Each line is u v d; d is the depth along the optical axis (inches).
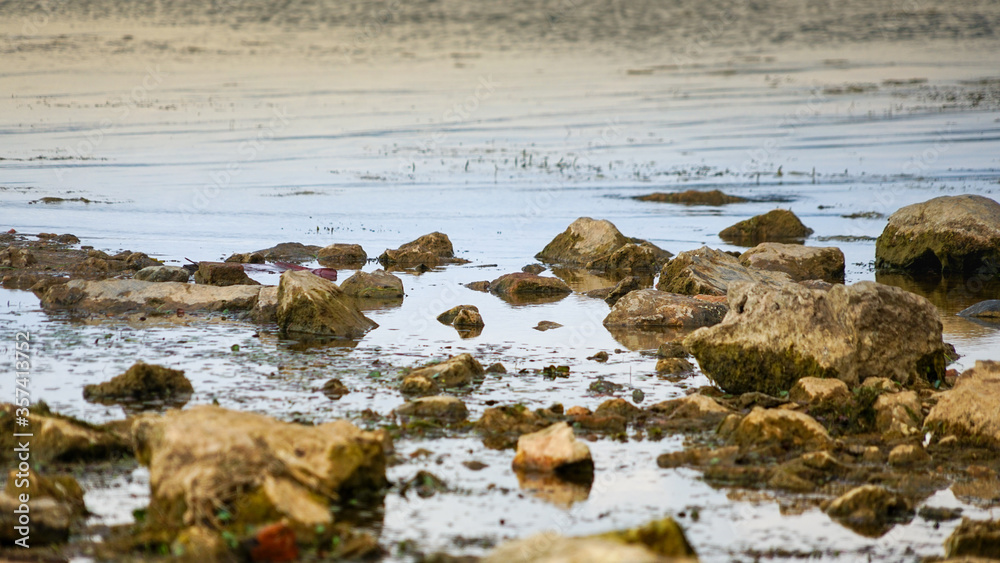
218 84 4362.7
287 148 3026.6
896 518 590.9
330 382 840.9
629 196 2363.4
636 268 1636.3
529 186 2476.6
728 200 2292.1
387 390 836.0
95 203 2139.5
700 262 1378.0
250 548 503.8
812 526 575.5
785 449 693.3
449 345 1026.1
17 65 4562.0
